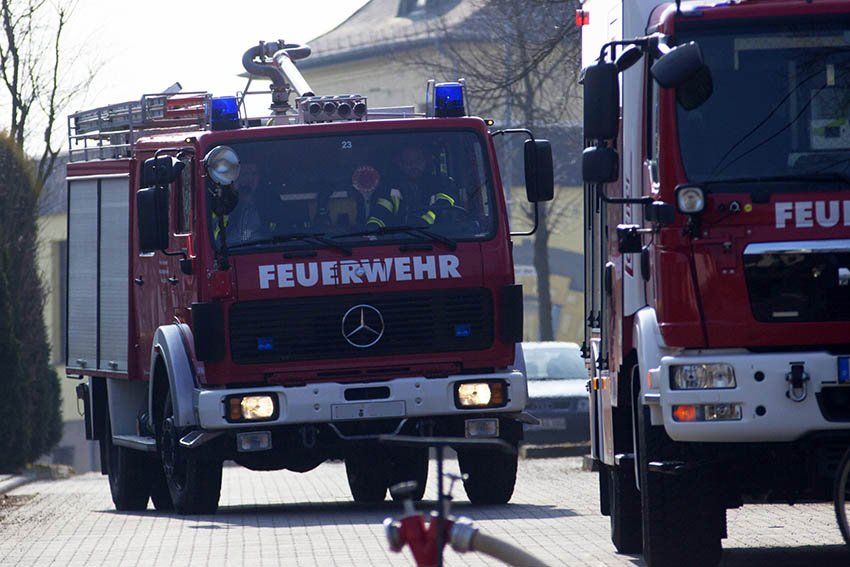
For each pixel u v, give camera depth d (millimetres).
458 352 26719
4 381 47812
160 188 26375
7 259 47875
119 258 31203
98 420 33125
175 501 28516
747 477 17859
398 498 32094
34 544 24359
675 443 17750
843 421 16750
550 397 50188
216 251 26219
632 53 17578
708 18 17516
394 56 94875
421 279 26562
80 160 34031
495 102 52094
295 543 23031
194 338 26328
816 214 17094
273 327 26344
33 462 51375
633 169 18359
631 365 18984
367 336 26484
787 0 17453
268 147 26562
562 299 96000
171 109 30531
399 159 26781
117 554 22484
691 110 17328
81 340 33312
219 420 26125
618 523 20656
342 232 26516
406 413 26469
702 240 17125
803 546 21625
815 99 17328
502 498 28594
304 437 26469
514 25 48531
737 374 16812
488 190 26891
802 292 17031
